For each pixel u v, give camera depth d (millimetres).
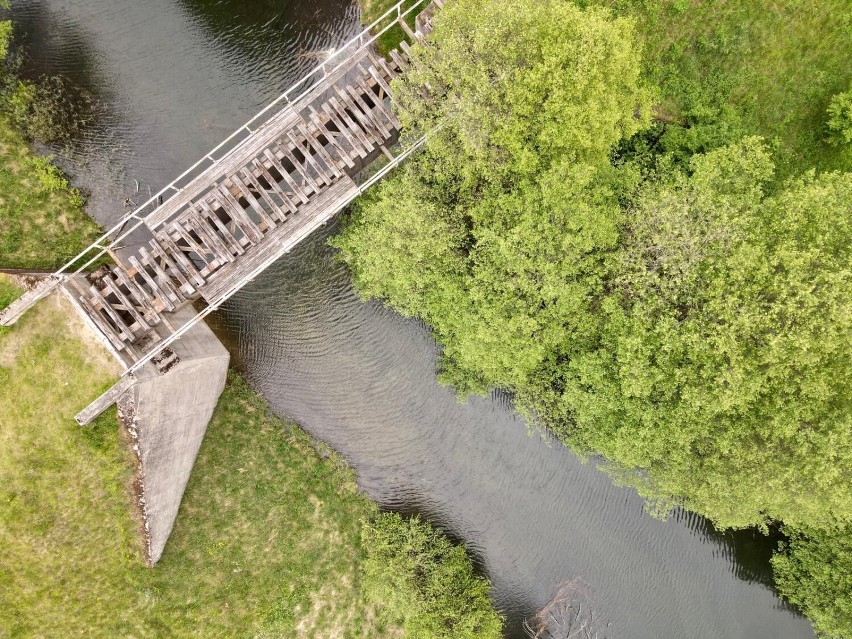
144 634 21969
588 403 19344
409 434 26094
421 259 20172
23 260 22109
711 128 21656
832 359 17547
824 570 22359
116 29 23141
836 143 22078
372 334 25391
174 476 22328
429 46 19141
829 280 16188
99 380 20469
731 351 16891
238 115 23828
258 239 20125
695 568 26547
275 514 24594
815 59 22250
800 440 17188
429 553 24906
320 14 23328
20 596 20750
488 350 19344
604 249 19422
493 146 18672
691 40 22297
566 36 17266
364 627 25125
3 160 22297
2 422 20422
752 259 17031
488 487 26547
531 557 26922
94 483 20938
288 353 25297
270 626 23719
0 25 21281
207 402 23359
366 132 20578
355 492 25906
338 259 24656
